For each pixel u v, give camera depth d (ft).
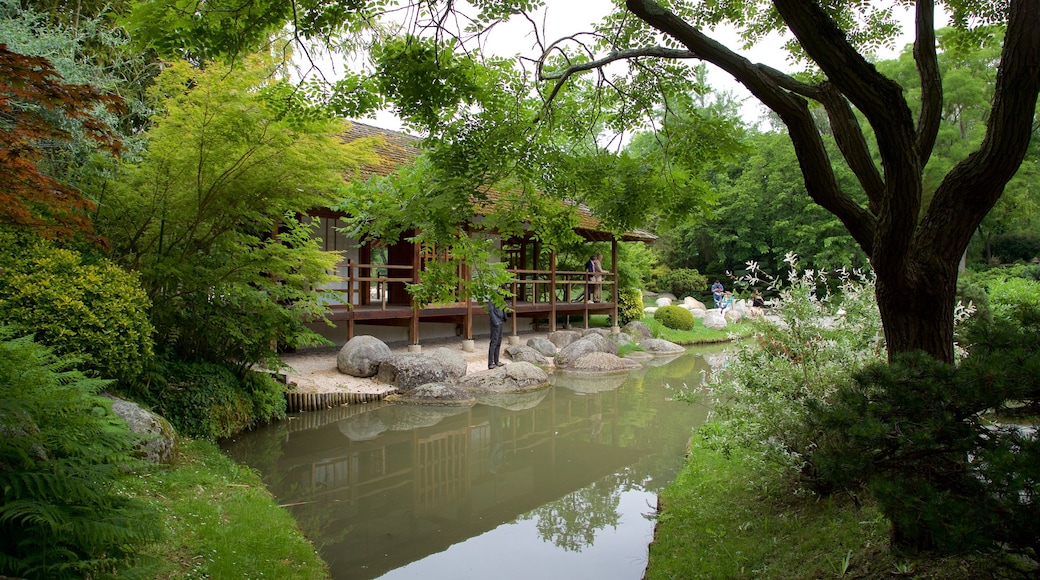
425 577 13.79
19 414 9.74
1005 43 8.70
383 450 23.49
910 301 9.64
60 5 31.22
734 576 11.57
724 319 69.46
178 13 9.73
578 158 13.88
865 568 10.02
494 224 14.66
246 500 15.87
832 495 13.29
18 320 15.78
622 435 26.27
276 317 23.93
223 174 20.77
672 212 13.87
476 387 34.73
